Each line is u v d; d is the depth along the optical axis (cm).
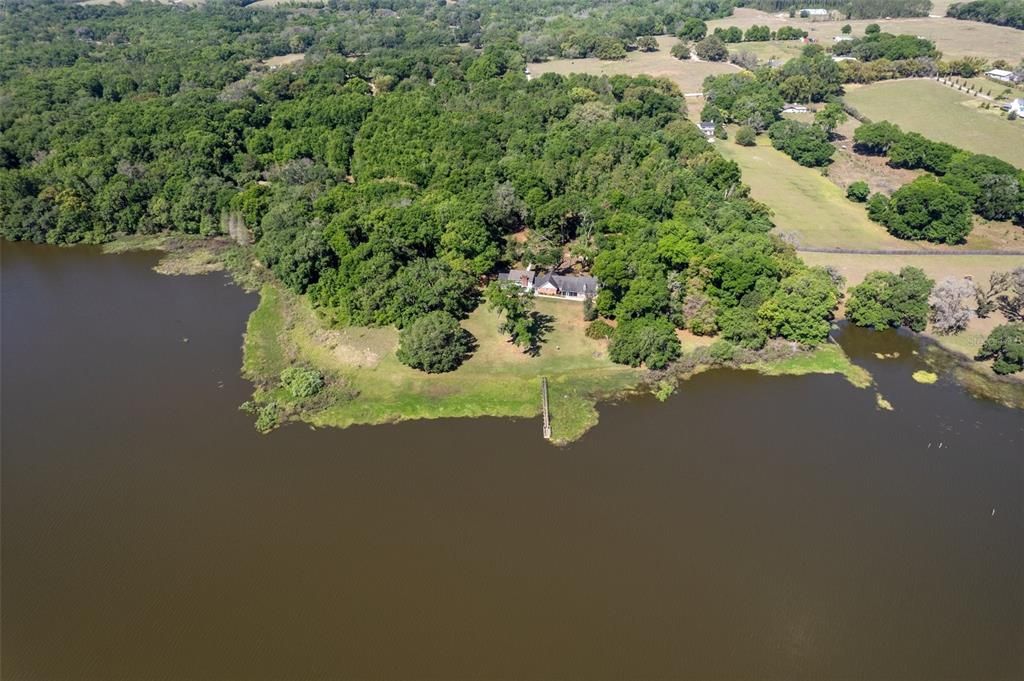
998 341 12375
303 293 14638
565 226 16150
